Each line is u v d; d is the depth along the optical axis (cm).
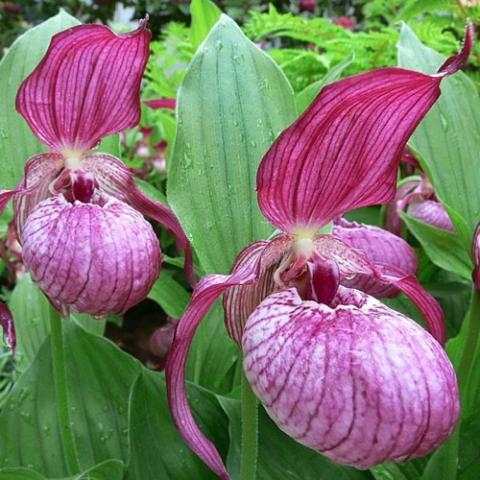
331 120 15
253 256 18
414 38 28
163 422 23
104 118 22
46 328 34
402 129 16
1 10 104
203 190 22
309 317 16
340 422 15
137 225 21
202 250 22
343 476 23
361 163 16
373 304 17
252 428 19
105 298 20
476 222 27
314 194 17
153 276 21
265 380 16
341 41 43
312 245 18
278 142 16
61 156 23
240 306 19
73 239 20
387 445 14
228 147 23
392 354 15
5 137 26
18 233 24
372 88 14
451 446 22
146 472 22
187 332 17
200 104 22
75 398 26
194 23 35
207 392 25
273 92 23
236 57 23
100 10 111
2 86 26
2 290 53
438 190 27
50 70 21
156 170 56
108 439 25
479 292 22
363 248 29
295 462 23
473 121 28
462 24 41
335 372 15
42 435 25
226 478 17
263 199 17
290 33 46
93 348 26
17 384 26
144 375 24
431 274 38
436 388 15
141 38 20
